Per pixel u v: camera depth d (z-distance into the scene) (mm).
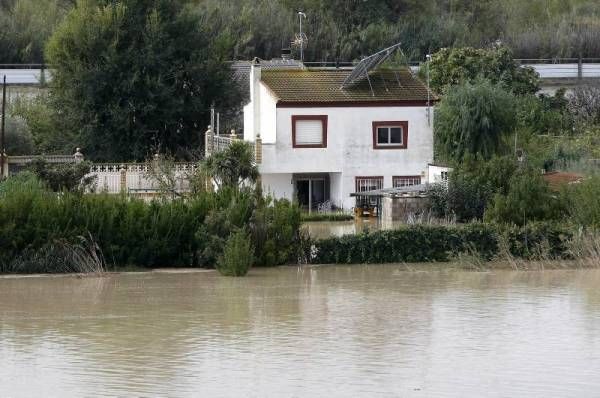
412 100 157750
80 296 94625
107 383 64000
